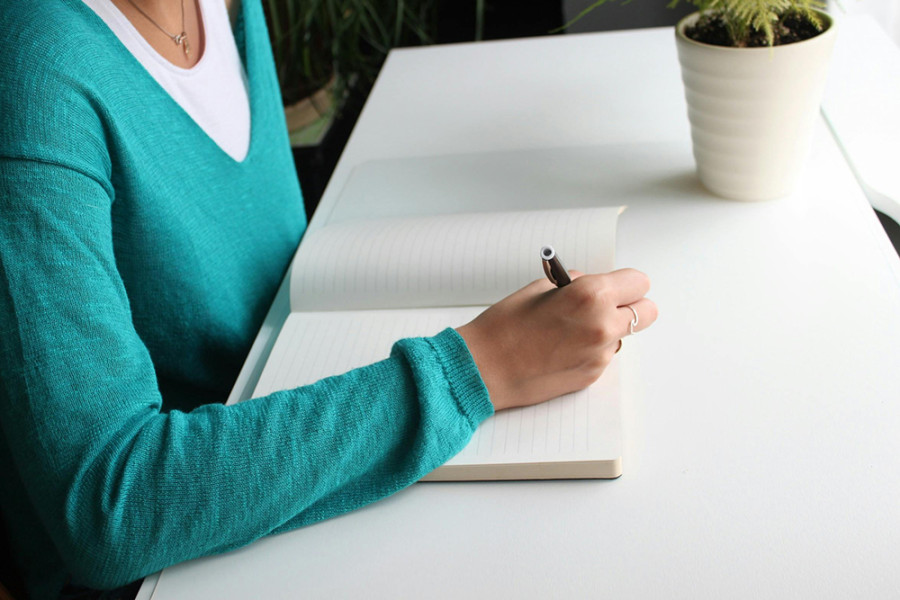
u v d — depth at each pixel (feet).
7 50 2.03
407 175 3.51
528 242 2.63
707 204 3.03
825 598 1.68
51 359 1.90
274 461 1.94
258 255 3.12
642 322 2.21
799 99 2.72
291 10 6.48
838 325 2.37
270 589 1.87
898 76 3.66
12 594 2.72
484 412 2.12
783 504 1.88
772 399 2.16
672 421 2.14
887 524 1.80
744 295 2.54
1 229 1.90
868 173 3.01
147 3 2.65
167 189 2.52
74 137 2.04
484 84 4.28
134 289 2.58
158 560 1.90
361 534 1.97
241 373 2.58
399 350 2.15
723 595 1.71
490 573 1.83
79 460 1.90
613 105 3.84
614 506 1.94
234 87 3.14
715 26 2.91
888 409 2.07
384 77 4.55
